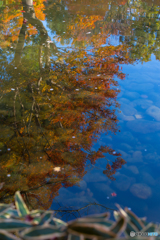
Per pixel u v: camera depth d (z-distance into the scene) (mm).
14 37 5922
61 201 1996
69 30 6719
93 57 5039
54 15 8016
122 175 2279
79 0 10297
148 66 4707
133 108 3332
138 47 5645
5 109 3178
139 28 7062
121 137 2797
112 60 4926
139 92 3758
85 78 4148
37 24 6969
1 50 5117
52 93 3635
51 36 6219
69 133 2820
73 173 2287
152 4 10320
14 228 636
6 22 6961
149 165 2402
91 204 1989
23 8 8445
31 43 5621
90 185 2180
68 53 5199
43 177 2209
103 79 4133
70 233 610
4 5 8633
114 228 572
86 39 6102
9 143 2600
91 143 2693
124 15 8438
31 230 593
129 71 4488
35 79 4012
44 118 3061
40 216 707
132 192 2115
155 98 3562
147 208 1956
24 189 2059
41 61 4719
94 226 561
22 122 2955
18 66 4434
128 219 726
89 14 8320
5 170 2246
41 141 2666
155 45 5793
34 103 3359
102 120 3068
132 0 10898
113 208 1955
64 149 2574
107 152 2568
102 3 10039
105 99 3533
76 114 3166
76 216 1860
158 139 2754
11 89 3658
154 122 3033
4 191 2021
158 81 4109
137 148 2629
